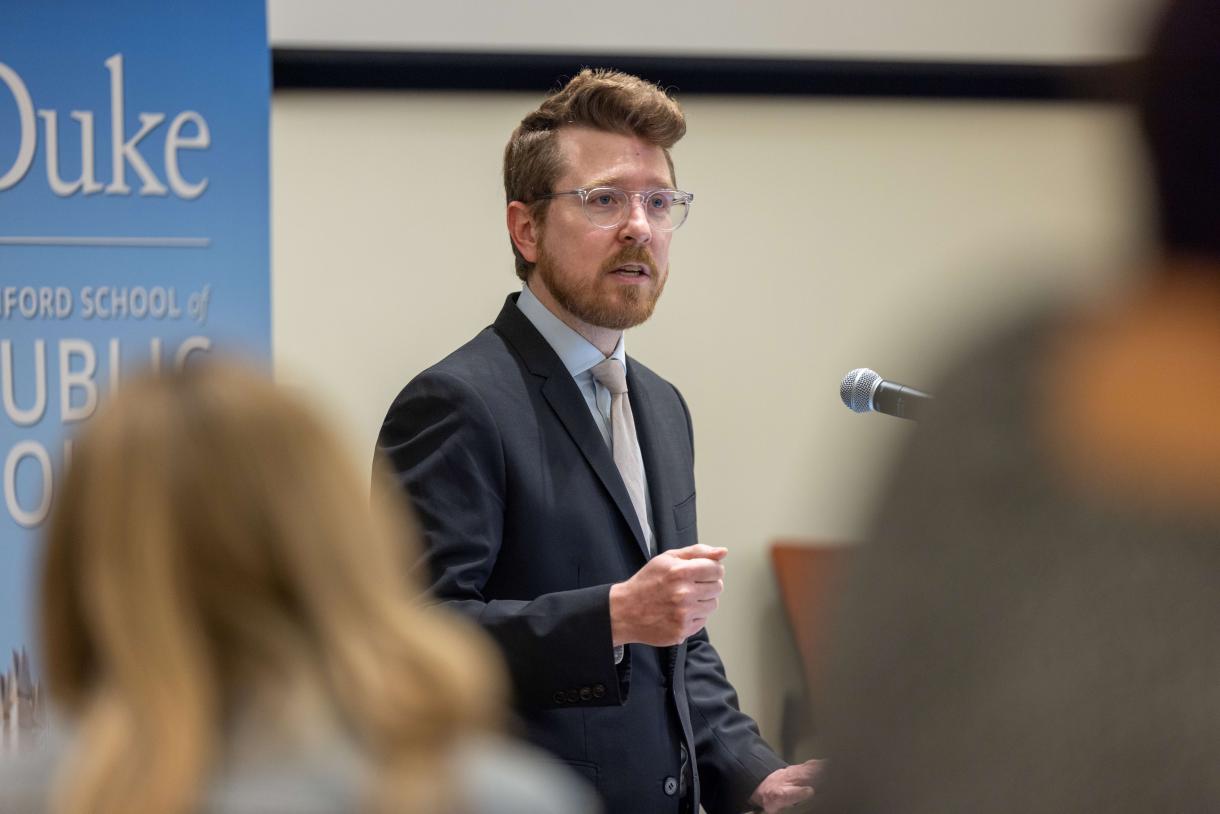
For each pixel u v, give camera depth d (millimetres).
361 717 1692
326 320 6461
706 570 3586
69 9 5715
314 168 6406
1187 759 1108
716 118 6633
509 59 6391
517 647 3660
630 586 3627
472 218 6492
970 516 1165
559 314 4207
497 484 3932
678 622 3576
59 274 5754
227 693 1706
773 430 6777
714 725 4293
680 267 6688
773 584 6727
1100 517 1129
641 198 4148
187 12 5750
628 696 3980
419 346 6500
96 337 5770
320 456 1818
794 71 6578
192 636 1703
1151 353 1110
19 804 1706
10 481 5727
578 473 4031
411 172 6449
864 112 6719
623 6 6465
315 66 6320
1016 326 1171
